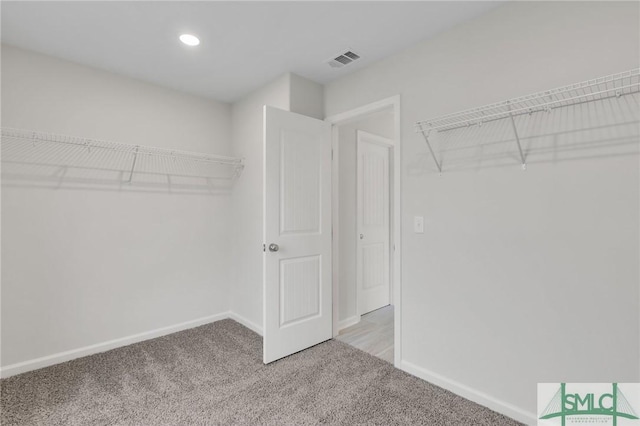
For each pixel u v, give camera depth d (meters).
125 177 2.71
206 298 3.24
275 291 2.44
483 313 1.88
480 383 1.89
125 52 2.34
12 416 1.76
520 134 1.74
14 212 2.23
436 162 2.02
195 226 3.15
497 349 1.82
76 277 2.48
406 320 2.27
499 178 1.81
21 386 2.06
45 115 2.34
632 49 1.42
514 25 1.76
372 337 2.95
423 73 2.18
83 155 2.51
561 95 1.60
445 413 1.80
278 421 1.73
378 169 3.79
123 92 2.71
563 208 1.59
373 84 2.49
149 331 2.86
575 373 1.57
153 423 1.71
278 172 2.46
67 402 1.89
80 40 2.17
